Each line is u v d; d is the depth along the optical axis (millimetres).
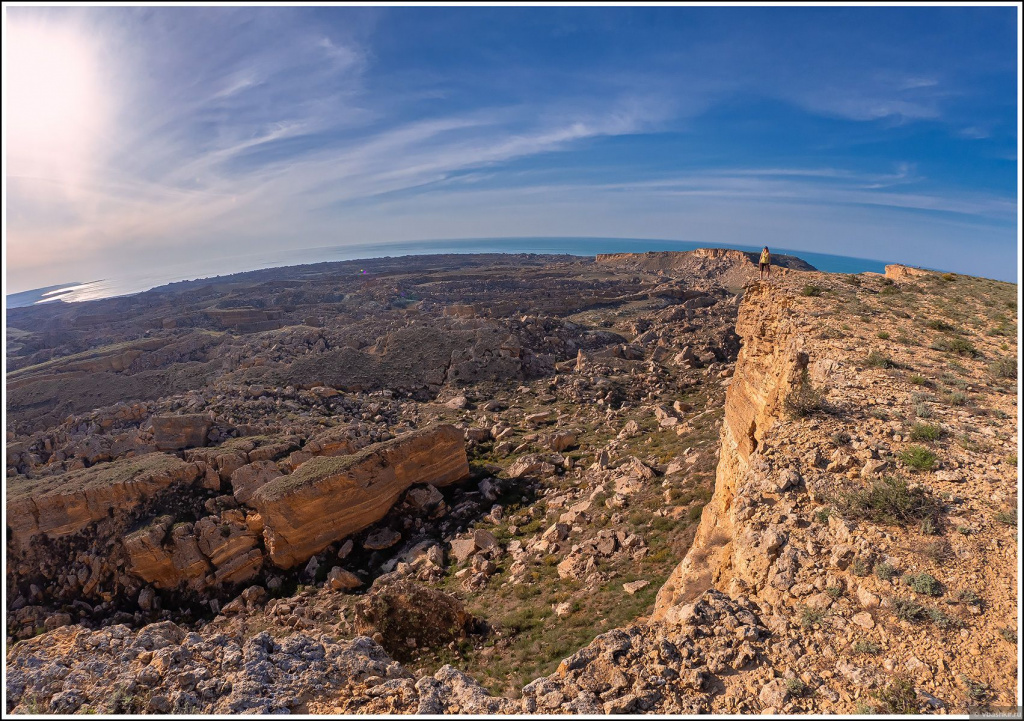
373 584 26906
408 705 7871
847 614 7984
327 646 9367
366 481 32250
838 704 6727
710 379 62375
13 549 28438
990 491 9922
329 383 63406
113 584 28047
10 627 26312
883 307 25016
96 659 8953
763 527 10172
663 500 28547
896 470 10883
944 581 8164
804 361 18234
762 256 32875
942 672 6867
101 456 40250
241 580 28938
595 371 66562
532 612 20625
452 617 19109
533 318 86125
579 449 44000
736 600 8914
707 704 7098
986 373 16531
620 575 22375
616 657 8172
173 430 41875
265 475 34344
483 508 34594
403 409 58312
